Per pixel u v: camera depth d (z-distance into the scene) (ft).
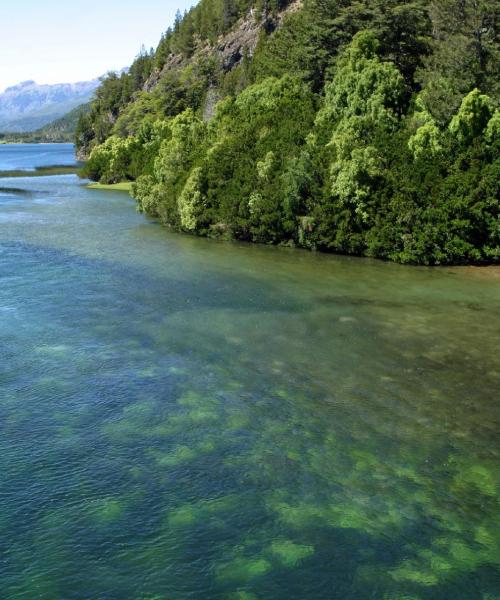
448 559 36.29
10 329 74.74
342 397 57.67
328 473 44.86
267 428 51.52
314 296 92.22
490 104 125.39
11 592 33.04
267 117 160.76
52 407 54.80
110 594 33.17
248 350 69.46
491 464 46.39
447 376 62.90
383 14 185.57
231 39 504.84
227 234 141.18
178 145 172.96
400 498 42.01
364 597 33.40
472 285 100.17
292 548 37.04
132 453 47.39
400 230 116.67
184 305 86.38
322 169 128.77
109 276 102.22
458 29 156.66
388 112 140.87
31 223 161.27
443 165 118.93
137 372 62.85
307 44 217.15
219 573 34.91
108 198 231.09
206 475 44.50
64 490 42.47
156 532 38.24
